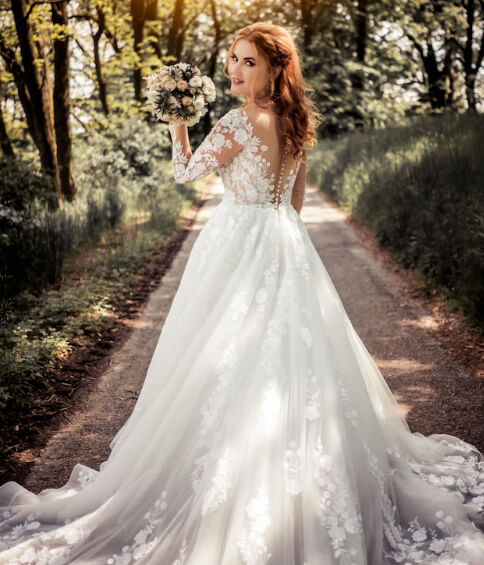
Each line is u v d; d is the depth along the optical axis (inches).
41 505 105.0
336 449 86.5
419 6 1018.1
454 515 98.9
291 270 97.9
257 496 82.5
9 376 153.0
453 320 213.5
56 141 427.2
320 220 475.2
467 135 406.3
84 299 239.5
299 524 83.4
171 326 103.4
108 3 647.8
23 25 383.2
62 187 430.3
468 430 136.6
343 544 82.5
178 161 101.3
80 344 198.5
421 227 310.0
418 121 646.5
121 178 547.2
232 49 97.2
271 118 96.9
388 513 96.7
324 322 98.7
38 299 240.1
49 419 146.3
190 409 91.5
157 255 353.7
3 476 121.6
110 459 108.3
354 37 1031.0
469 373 168.4
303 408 88.0
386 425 110.8
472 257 226.5
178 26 784.9
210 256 101.3
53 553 93.4
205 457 88.0
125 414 149.6
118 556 90.7
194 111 99.0
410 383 164.1
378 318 225.3
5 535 100.8
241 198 100.7
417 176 383.6
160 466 92.4
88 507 101.6
